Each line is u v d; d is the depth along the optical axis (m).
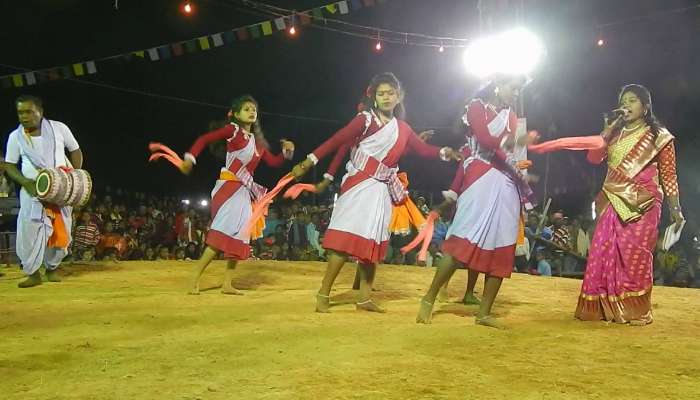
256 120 7.02
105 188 18.72
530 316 5.94
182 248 13.89
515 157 5.29
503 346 4.51
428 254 13.05
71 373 3.75
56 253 7.83
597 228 5.89
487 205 5.16
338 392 3.37
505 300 6.95
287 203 18.52
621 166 5.79
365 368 3.82
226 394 3.33
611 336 4.98
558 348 4.50
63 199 7.38
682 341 4.82
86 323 5.21
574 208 18.69
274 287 7.71
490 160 5.26
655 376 3.84
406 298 7.01
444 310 6.11
